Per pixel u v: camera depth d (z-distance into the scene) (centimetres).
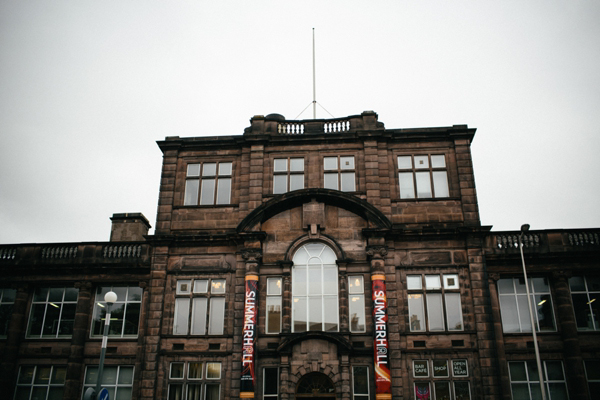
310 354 2556
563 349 2603
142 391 2611
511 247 2753
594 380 2569
